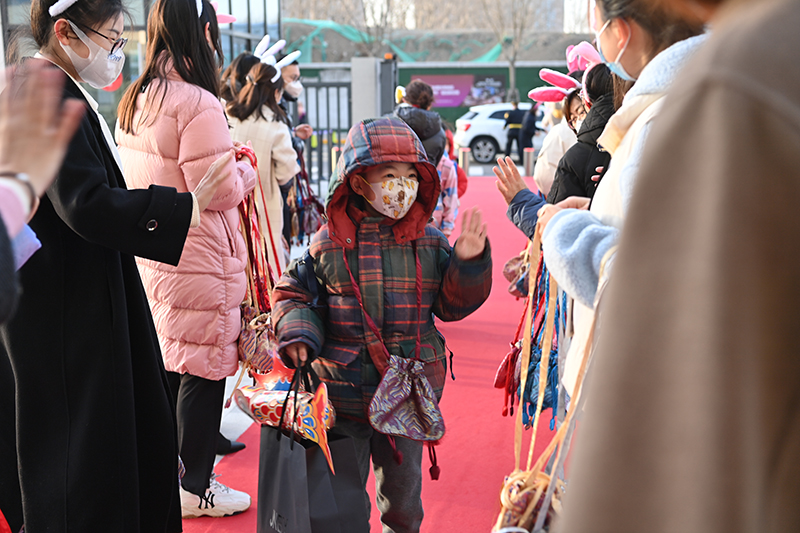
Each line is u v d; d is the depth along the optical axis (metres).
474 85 27.47
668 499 0.49
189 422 2.90
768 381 0.48
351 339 2.21
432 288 2.28
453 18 32.56
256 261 3.16
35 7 2.10
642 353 0.50
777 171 0.46
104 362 2.06
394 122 2.20
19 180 1.17
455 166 5.46
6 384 2.10
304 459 1.93
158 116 2.76
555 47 29.98
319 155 12.49
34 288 2.00
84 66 2.16
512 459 3.50
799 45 0.49
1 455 2.12
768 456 0.49
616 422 0.51
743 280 0.46
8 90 1.37
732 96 0.48
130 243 2.03
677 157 0.50
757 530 0.48
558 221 1.44
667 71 1.24
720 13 0.56
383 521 2.38
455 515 3.02
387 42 30.02
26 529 2.03
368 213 2.28
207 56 2.88
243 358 3.04
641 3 1.28
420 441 2.10
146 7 6.59
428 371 2.25
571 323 1.68
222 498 3.02
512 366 2.68
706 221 0.48
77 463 2.03
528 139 17.73
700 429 0.47
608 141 1.39
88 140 2.07
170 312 2.89
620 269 0.53
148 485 2.29
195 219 2.11
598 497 0.52
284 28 29.39
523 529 1.35
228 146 2.82
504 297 6.48
